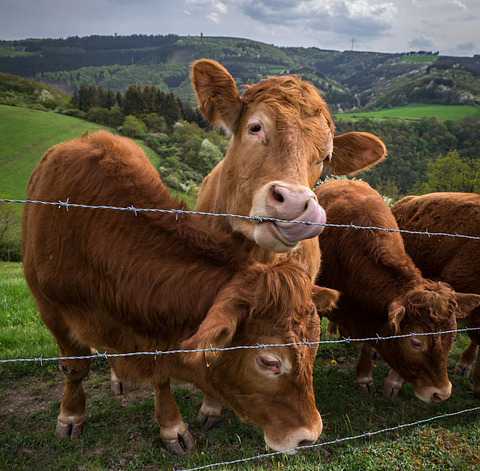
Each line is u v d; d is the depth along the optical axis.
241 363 2.72
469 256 5.64
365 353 5.39
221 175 3.99
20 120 75.00
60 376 5.23
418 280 4.69
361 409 4.96
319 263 5.21
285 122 3.13
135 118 81.56
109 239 3.00
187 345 2.32
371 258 4.98
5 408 4.58
